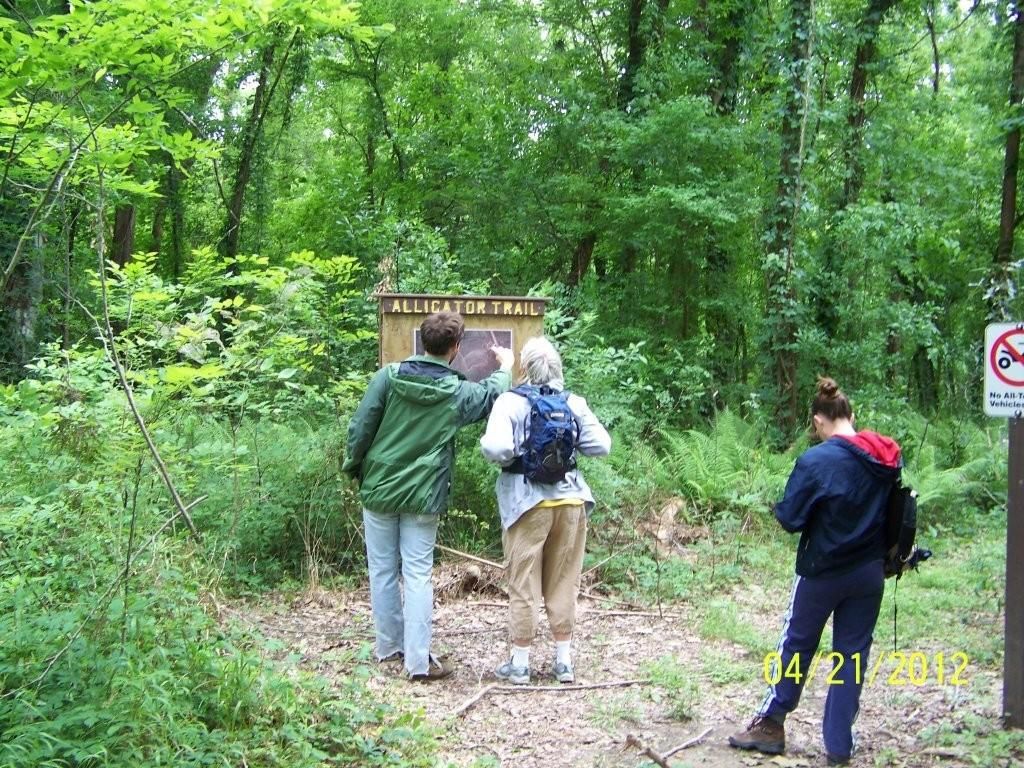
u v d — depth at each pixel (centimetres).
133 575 421
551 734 433
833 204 1559
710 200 1352
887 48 1619
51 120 425
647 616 639
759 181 1498
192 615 435
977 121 1825
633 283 1509
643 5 1627
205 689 396
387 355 695
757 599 692
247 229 2130
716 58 1692
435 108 1966
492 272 1561
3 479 485
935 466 1166
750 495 879
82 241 1124
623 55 1722
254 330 634
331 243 1708
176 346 511
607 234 1523
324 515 695
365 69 2070
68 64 393
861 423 1295
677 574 722
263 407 687
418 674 502
